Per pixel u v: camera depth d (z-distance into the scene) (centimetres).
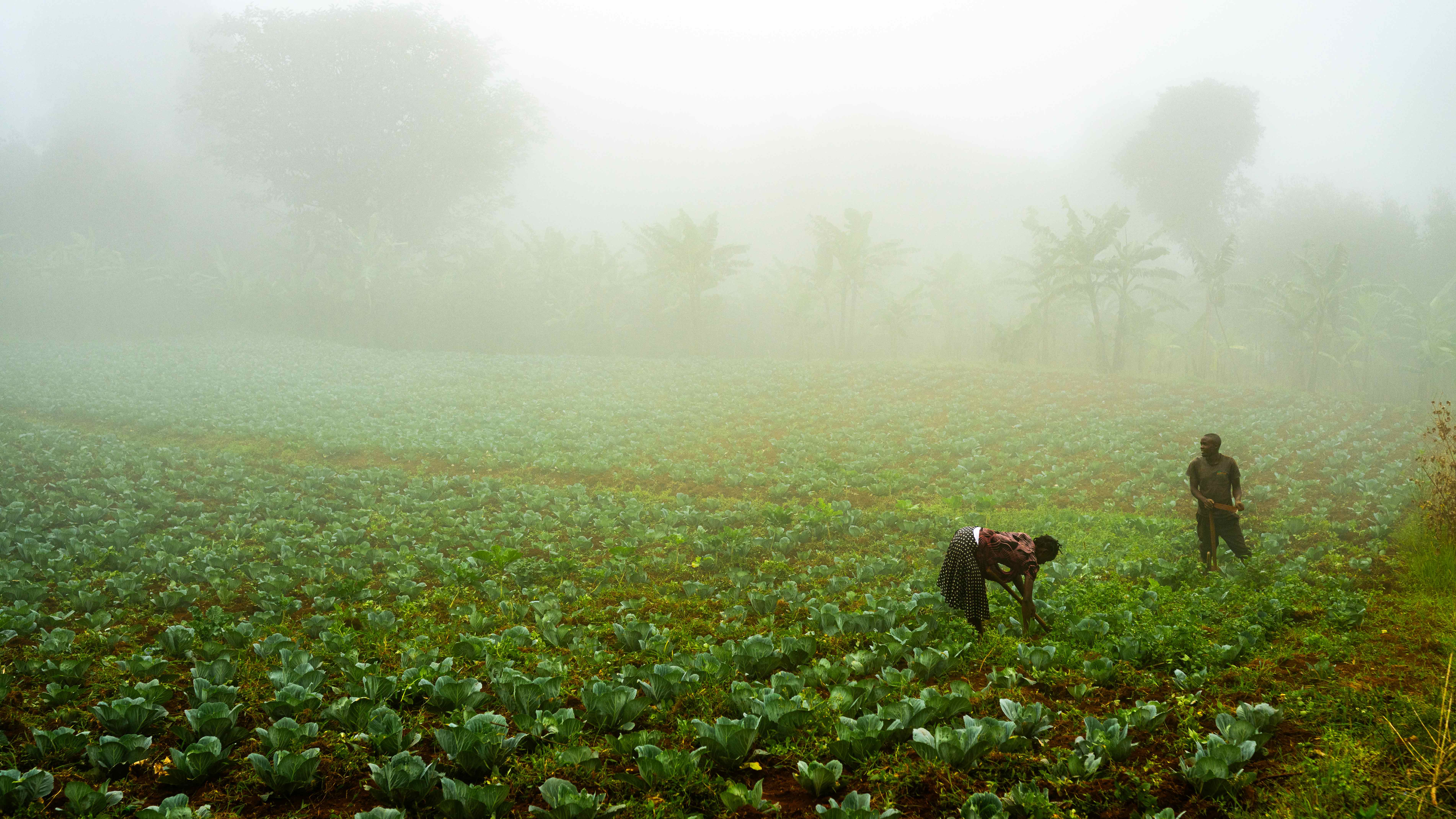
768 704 443
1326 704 451
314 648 604
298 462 1723
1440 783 347
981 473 1540
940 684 524
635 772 406
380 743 411
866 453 1762
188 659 593
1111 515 1212
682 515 1196
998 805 344
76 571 888
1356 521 1082
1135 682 508
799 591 834
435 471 1662
